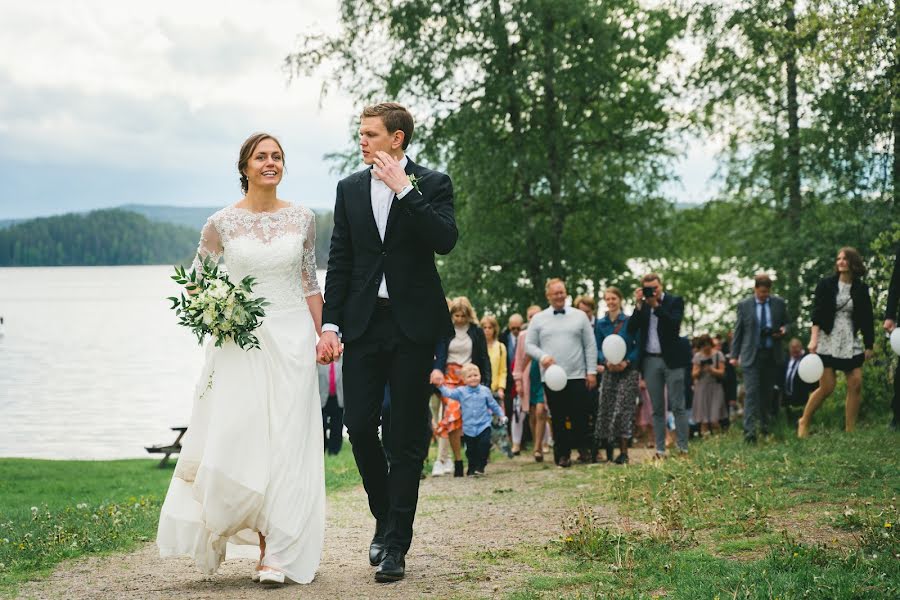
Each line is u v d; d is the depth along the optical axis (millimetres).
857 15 12992
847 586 4621
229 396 5574
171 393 38406
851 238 20984
